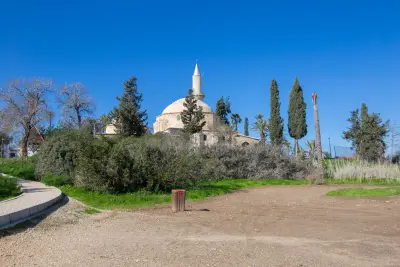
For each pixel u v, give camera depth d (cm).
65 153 2025
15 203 1152
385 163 3161
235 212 1255
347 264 601
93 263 609
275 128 5619
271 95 5706
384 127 4512
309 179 2850
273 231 895
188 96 4938
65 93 5409
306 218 1110
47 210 1158
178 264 602
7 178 1580
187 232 883
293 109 5572
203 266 591
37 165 2198
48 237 827
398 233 861
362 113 5888
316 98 3134
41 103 5141
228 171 3000
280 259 631
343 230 902
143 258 639
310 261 618
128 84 4719
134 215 1179
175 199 1270
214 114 6016
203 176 2152
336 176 3058
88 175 1652
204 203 1560
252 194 1981
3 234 829
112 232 885
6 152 7019
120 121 4666
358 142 4800
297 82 5600
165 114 6022
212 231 895
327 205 1473
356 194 1789
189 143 2867
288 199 1739
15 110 4997
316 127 3114
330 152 4706
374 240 782
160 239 800
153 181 1764
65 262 617
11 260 634
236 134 5950
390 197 1669
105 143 1745
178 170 1803
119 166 1667
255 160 3105
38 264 608
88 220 1077
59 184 1836
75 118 5422
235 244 748
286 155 3328
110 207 1360
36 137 5416
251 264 602
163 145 1942
